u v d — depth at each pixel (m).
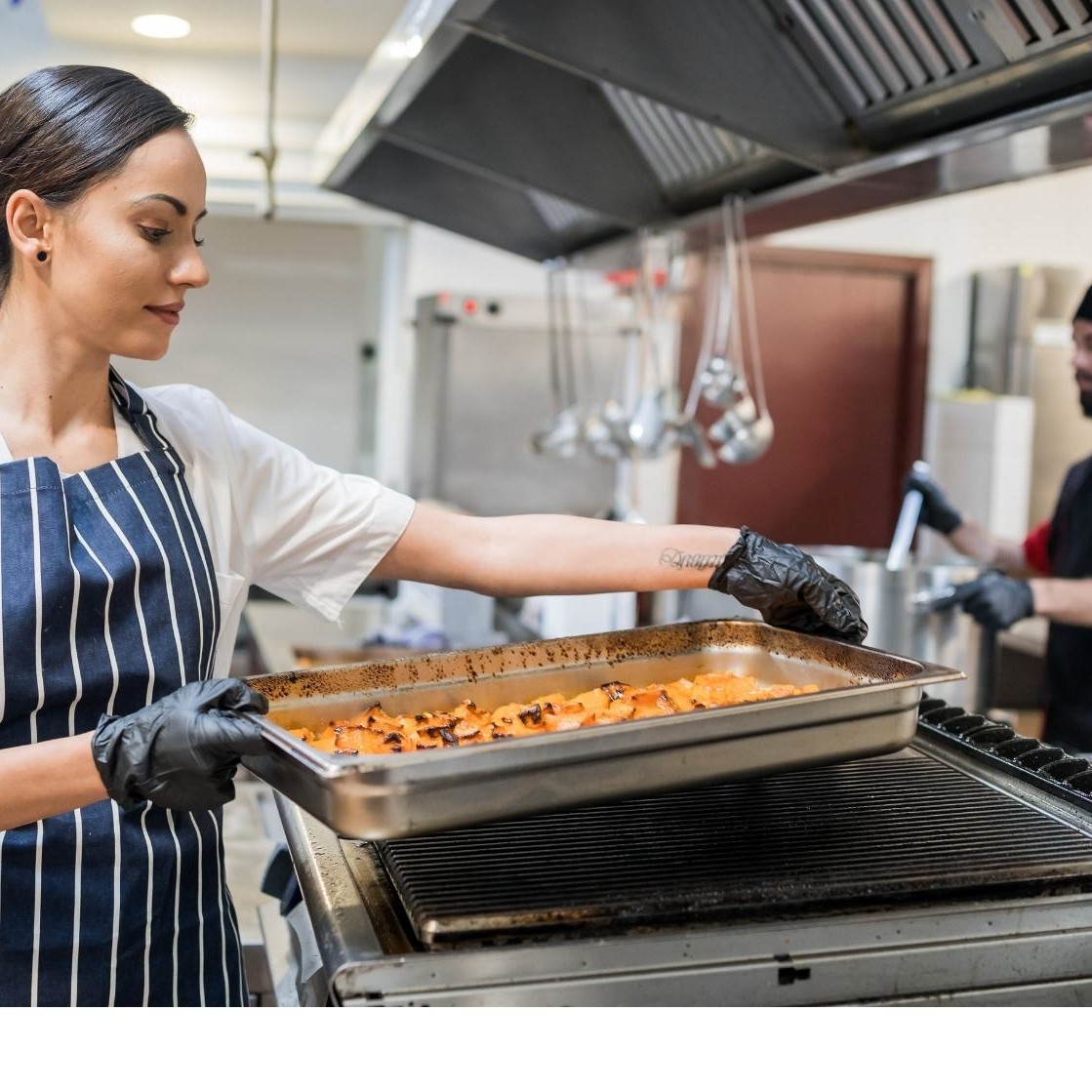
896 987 1.08
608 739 1.09
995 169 1.96
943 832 1.26
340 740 1.26
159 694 1.33
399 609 4.47
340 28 3.33
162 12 3.22
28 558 1.25
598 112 2.84
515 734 1.29
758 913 1.10
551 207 3.58
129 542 1.32
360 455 5.89
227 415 1.56
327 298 5.67
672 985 1.03
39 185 1.22
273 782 1.14
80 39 3.58
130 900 1.30
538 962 1.02
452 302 4.59
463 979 1.01
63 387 1.34
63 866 1.27
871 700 1.24
